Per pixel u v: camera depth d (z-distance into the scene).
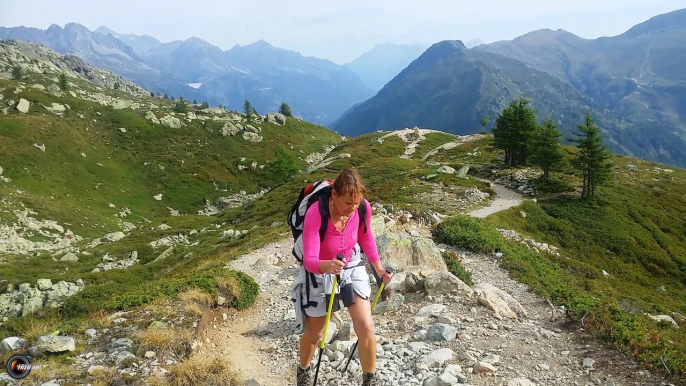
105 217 83.50
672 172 88.44
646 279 45.09
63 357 7.19
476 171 76.56
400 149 121.88
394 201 48.03
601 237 51.12
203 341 9.05
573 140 61.41
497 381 6.75
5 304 33.56
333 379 6.94
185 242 51.69
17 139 92.69
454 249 21.05
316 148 149.62
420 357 7.49
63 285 35.53
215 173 113.62
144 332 8.17
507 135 81.31
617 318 9.38
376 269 4.98
